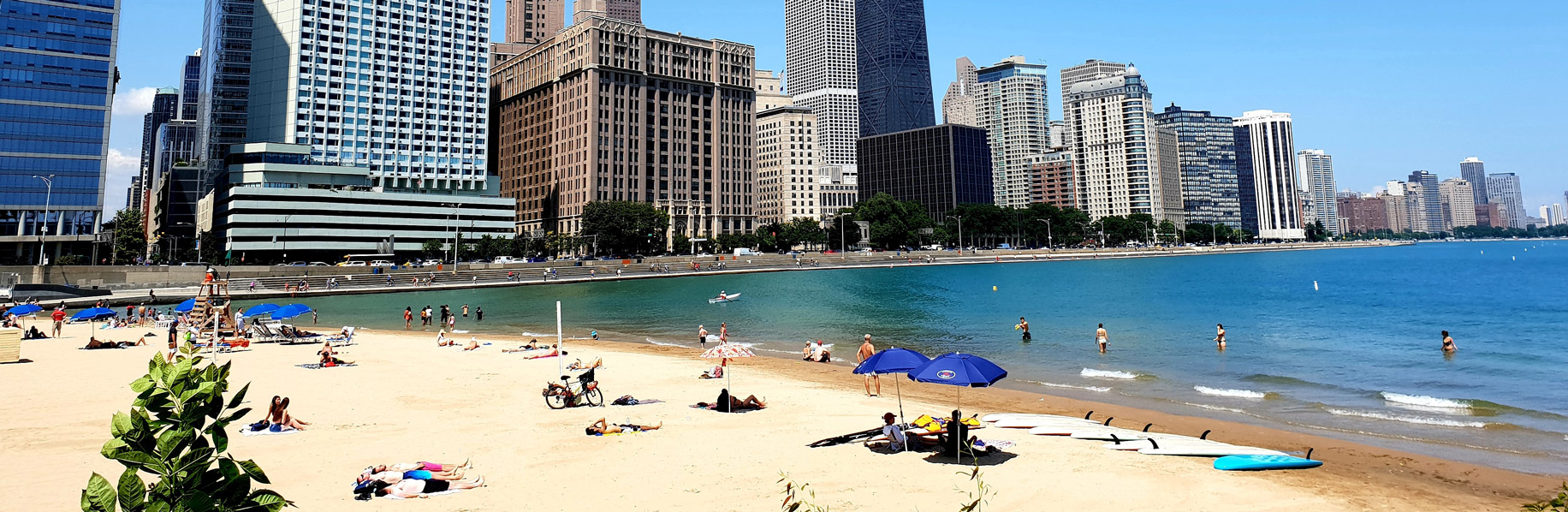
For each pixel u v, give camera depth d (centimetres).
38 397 2470
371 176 18362
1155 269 16712
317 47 18088
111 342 4081
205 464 455
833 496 1424
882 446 1798
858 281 12475
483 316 7175
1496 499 1488
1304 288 10181
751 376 3206
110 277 9200
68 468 1606
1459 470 1694
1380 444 1970
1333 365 3553
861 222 19650
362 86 18612
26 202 12925
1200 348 4203
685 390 2786
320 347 4334
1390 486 1559
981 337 4869
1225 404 2592
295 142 17638
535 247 17850
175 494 445
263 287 9775
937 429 1812
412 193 18938
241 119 19088
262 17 18338
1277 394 2772
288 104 17762
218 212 17525
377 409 2339
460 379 2997
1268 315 6331
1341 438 2059
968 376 1580
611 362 3638
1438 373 3272
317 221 16625
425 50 19538
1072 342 4544
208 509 446
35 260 12988
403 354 3988
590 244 18062
